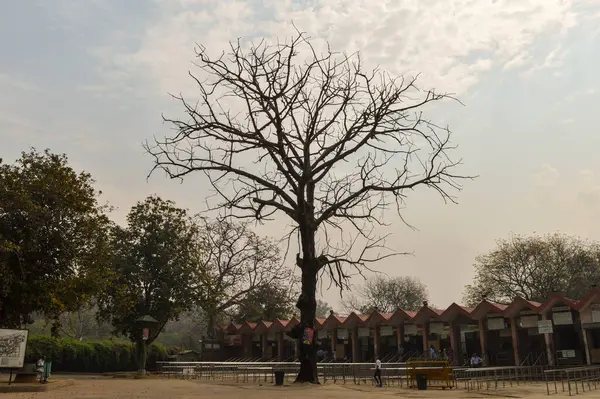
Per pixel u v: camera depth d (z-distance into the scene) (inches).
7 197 1111.0
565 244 2471.7
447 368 1055.0
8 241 1075.3
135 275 1689.2
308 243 1042.1
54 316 1278.3
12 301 1153.4
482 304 1505.9
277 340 2046.0
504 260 2507.4
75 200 1219.2
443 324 1640.0
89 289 1289.4
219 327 2224.4
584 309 1346.0
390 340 1828.2
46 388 943.7
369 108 1039.6
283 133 1011.3
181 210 1797.5
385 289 3410.4
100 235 1333.7
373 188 1082.7
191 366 1563.7
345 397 756.6
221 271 2049.7
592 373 1169.4
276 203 1053.2
